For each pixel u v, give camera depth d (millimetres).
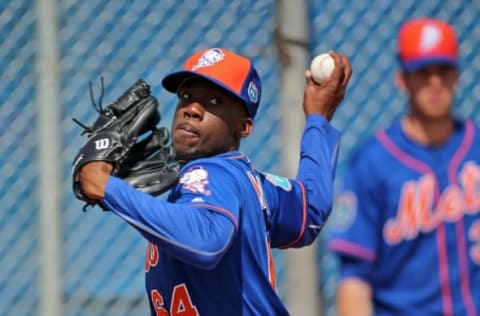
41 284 18703
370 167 15516
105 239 19203
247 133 12172
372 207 15430
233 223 10898
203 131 11758
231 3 19000
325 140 13117
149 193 11172
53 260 18625
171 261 11570
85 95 19000
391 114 19203
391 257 15320
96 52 19047
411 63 15914
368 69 19266
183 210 10656
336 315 18391
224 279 11508
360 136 19188
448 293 15266
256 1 18953
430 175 15406
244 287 11609
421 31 16078
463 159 15531
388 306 15320
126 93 11641
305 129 13234
